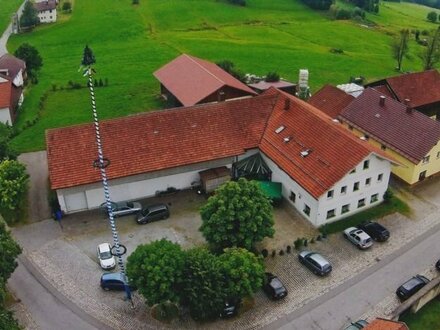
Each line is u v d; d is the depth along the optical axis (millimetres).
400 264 47281
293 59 114125
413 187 58781
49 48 126938
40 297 43844
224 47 122188
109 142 54531
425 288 42562
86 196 53406
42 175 61562
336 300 43500
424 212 54375
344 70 108500
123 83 94750
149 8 159375
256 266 40719
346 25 154250
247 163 57844
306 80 89500
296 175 52000
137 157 54375
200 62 79875
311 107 62188
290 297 43844
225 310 41156
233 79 77500
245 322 41500
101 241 50031
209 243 47125
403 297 43031
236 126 58688
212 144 56938
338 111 69438
